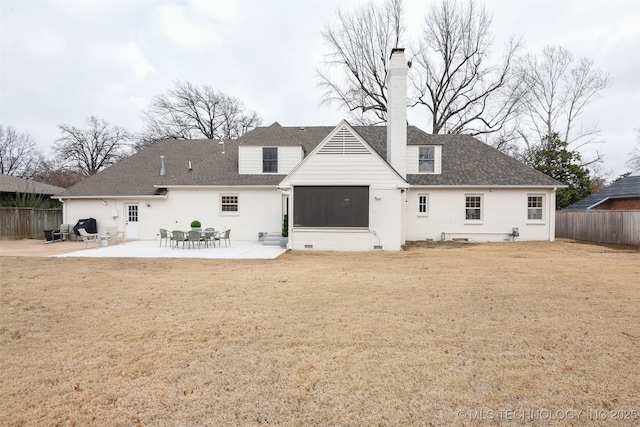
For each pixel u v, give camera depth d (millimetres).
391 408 2996
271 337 4645
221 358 3992
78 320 5328
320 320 5348
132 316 5523
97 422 2777
